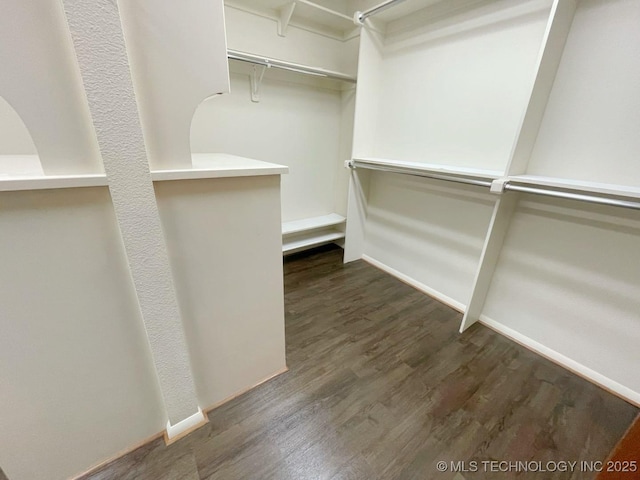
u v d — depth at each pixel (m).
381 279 2.44
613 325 1.35
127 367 0.96
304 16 2.14
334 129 2.71
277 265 1.21
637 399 1.32
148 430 1.09
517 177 1.36
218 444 1.10
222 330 1.14
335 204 3.00
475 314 1.83
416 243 2.27
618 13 1.15
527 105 1.27
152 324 0.92
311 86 2.42
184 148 0.83
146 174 0.77
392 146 2.29
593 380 1.44
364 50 2.06
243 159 1.25
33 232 0.69
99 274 0.81
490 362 1.55
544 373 1.49
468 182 1.56
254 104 2.17
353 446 1.11
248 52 1.99
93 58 0.62
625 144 1.22
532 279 1.61
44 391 0.82
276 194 1.08
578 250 1.41
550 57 1.24
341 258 2.83
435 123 1.95
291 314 1.92
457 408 1.28
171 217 0.86
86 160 0.70
